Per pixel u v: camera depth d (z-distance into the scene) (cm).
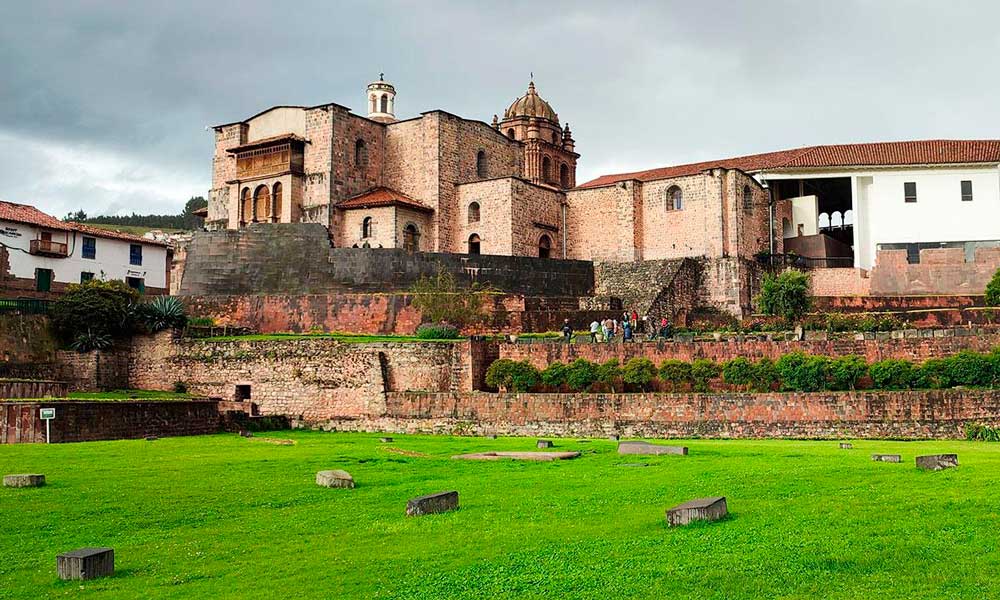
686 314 6159
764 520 1599
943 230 6725
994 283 5578
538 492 2006
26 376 4684
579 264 6612
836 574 1273
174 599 1273
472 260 6159
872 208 6881
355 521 1742
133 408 3794
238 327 5578
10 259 6256
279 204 7050
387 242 6781
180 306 5344
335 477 2158
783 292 5481
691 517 1584
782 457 2572
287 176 6956
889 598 1171
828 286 6712
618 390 4281
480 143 7681
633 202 7081
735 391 4056
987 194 6662
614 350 4369
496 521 1692
